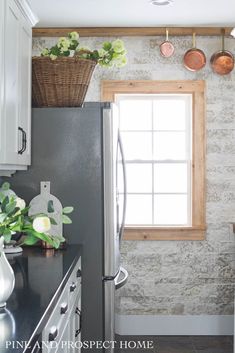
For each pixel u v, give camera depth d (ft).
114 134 10.14
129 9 12.42
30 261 8.48
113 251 9.98
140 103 14.76
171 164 14.79
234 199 14.47
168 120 14.79
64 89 10.17
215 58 14.07
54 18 13.12
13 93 8.41
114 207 10.04
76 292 8.98
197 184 14.47
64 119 10.04
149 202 14.82
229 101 14.39
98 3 11.93
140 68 14.43
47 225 6.40
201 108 14.39
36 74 10.09
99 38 14.38
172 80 14.39
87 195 10.01
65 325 7.37
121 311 14.52
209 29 14.07
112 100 14.44
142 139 14.82
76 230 10.00
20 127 8.99
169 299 14.53
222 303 14.49
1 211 6.13
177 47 14.39
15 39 8.54
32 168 10.07
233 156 14.46
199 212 14.47
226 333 14.49
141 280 14.53
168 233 14.47
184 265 14.49
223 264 14.48
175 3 11.97
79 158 10.03
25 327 4.90
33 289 6.50
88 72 10.28
